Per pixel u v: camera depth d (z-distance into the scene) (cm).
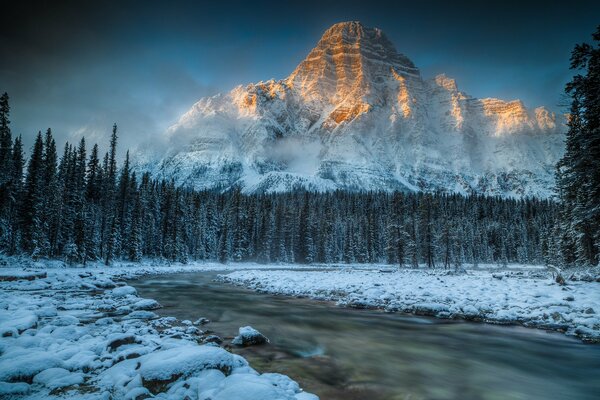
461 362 1092
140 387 658
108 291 2452
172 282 3544
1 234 4338
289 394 680
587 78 1947
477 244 11288
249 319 1686
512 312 1695
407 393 838
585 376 980
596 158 2041
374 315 1852
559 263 4281
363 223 10388
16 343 905
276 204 11900
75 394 646
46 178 5588
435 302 2027
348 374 962
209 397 604
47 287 2453
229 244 8562
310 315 1836
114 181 6328
